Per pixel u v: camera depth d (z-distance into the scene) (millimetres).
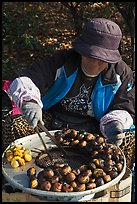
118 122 2354
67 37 5465
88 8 5336
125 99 2518
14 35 4867
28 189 1881
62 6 6344
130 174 2156
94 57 2238
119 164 2035
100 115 2582
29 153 2162
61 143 2211
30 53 4848
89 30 2277
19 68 4348
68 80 2494
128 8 3691
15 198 2051
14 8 6004
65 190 1868
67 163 2119
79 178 1903
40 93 2504
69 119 2631
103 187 1906
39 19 5664
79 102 2566
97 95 2518
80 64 2480
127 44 5004
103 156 2082
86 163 2127
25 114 2146
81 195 1866
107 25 2281
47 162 2109
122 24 5312
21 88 2293
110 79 2488
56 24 5805
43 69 2535
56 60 2547
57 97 2570
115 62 2277
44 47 4762
